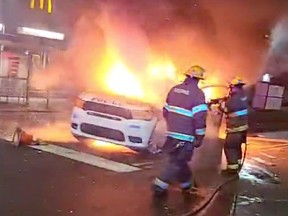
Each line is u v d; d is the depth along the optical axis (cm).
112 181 715
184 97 657
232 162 883
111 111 922
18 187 626
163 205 618
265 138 1581
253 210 657
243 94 903
